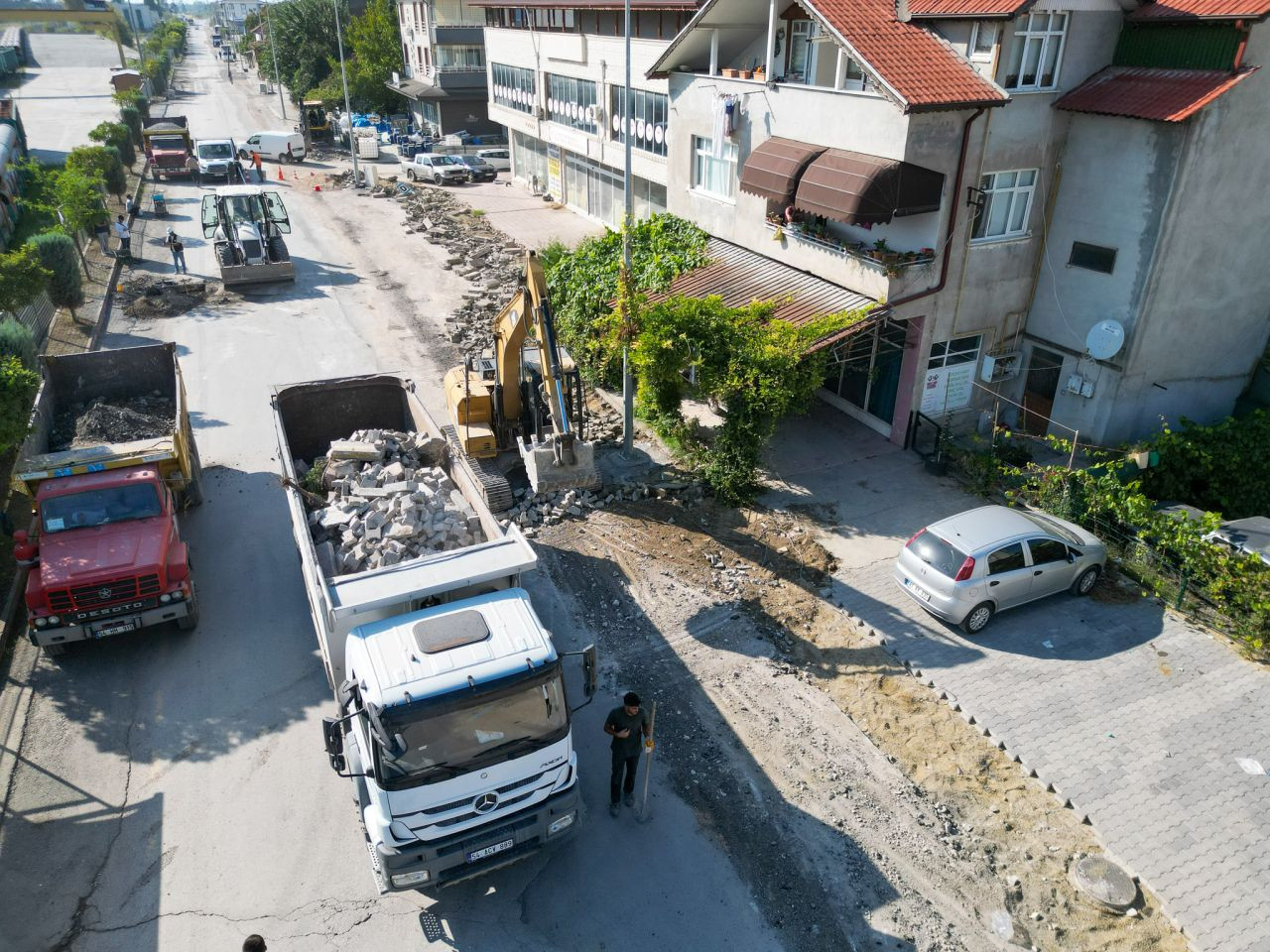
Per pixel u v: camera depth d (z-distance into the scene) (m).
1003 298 18.58
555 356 14.71
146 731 11.19
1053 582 13.55
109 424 14.73
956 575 12.75
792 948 8.66
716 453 16.88
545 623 13.22
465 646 8.60
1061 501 15.84
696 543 15.38
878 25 17.00
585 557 14.86
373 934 8.69
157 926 8.72
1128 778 10.66
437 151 51.91
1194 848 9.76
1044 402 19.53
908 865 9.59
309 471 14.38
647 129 29.42
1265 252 17.56
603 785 10.52
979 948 8.73
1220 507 17.44
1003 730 11.38
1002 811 10.26
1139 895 9.24
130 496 12.73
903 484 17.59
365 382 15.45
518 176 45.47
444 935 8.70
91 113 64.19
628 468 17.69
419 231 35.72
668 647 12.84
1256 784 10.59
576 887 9.24
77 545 12.08
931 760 10.95
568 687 11.96
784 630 13.27
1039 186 17.84
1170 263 16.61
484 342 23.97
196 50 150.12
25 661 12.34
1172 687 12.14
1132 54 17.03
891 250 18.23
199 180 45.78
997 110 16.52
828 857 9.65
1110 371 17.73
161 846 9.61
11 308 19.33
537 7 35.69
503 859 8.68
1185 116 15.05
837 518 16.33
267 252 29.11
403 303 27.17
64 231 27.88
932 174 16.44
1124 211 16.75
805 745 11.15
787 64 20.34
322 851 9.61
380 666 8.30
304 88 69.06
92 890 9.10
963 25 16.84
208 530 15.55
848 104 16.94
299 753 10.91
